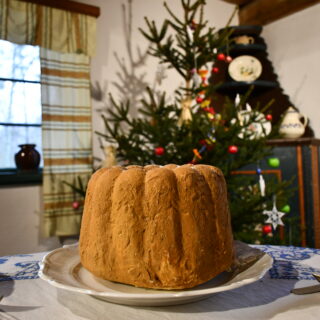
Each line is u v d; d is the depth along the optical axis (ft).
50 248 7.47
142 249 1.78
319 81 8.70
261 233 7.29
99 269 1.85
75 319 1.63
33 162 7.19
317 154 7.76
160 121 6.27
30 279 2.23
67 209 7.34
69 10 7.38
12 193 7.06
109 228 1.87
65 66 7.38
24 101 7.68
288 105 9.35
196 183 1.88
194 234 1.79
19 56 7.61
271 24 10.05
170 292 1.72
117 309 1.72
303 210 7.71
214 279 1.93
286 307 1.69
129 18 8.60
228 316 1.61
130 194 1.84
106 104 8.24
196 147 5.94
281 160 7.94
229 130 5.89
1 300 1.87
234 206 6.36
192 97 6.66
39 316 1.67
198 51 6.37
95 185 2.03
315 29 8.80
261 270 1.86
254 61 9.37
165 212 1.79
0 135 7.41
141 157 6.52
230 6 10.42
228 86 9.09
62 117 7.34
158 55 6.92
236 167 6.34
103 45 8.20
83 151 7.57
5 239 6.98
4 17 6.57
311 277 2.13
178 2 9.39
